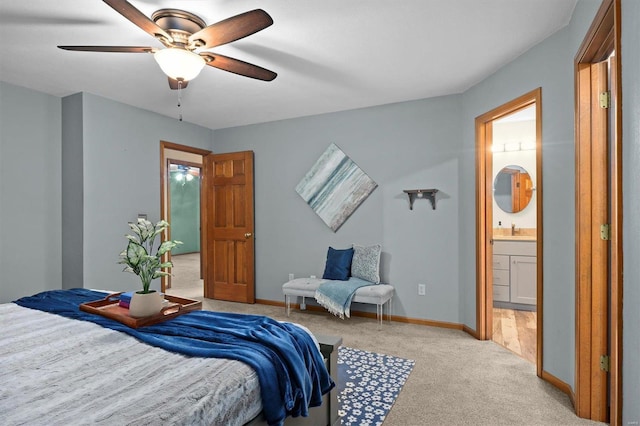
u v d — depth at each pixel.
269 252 4.78
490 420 2.06
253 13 1.73
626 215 1.23
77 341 1.57
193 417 1.05
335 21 2.31
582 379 2.10
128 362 1.36
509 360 2.90
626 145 1.22
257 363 1.37
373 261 3.94
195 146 4.91
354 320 4.00
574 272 2.25
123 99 3.85
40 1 2.04
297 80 3.33
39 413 1.01
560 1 2.11
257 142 4.87
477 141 3.40
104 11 2.15
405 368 2.74
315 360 1.71
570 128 2.31
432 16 2.26
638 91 1.10
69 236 3.69
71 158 3.68
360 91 3.64
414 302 3.90
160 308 1.88
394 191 4.00
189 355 1.43
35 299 2.33
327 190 4.37
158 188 4.35
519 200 5.04
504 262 4.62
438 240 3.79
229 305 4.73
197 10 2.15
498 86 3.08
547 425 2.02
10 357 1.40
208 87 3.49
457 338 3.42
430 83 3.42
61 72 3.11
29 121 3.52
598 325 2.08
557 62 2.44
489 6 2.15
